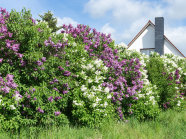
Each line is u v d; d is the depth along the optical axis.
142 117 7.20
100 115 6.05
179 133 5.64
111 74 7.40
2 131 4.79
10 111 5.01
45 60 5.71
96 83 6.55
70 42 6.80
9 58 5.59
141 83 7.58
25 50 5.79
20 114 5.23
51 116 5.74
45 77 5.79
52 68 5.96
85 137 4.98
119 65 7.51
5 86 4.92
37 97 5.40
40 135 4.96
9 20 5.78
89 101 6.03
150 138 5.19
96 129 5.76
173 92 9.30
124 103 7.30
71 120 6.28
